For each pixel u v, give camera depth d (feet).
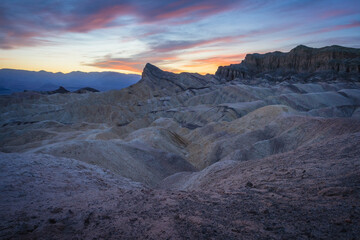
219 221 17.28
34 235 16.01
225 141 211.61
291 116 213.46
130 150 148.46
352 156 35.22
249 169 48.06
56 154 106.42
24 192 30.35
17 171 39.40
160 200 24.47
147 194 28.78
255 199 23.18
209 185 48.11
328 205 18.67
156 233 15.53
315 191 23.29
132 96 647.56
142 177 120.06
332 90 532.32
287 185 27.84
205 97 552.00
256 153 163.73
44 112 486.38
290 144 158.71
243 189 28.89
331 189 22.06
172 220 17.76
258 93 534.78
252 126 266.16
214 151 204.85
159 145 215.10
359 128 123.24
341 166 31.09
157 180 126.00
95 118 491.72
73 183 39.34
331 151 42.80
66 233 16.60
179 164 160.35
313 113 315.78
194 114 437.17
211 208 20.76
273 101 433.07
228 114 391.86
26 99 573.33
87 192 33.88
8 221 19.51
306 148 51.98
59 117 486.79
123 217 19.31
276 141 166.91
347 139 48.03
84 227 17.70
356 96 442.09
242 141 206.18
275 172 36.94
